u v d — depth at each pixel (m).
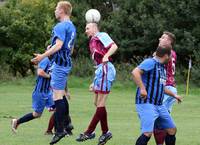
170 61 26.91
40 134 30.83
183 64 97.25
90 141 27.92
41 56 23.27
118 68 93.12
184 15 97.31
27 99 61.25
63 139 28.47
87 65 94.19
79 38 105.06
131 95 71.00
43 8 97.69
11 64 98.62
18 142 27.20
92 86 25.77
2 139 28.42
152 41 101.12
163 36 25.03
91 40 25.80
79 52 105.56
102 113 25.17
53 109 29.69
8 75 90.62
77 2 109.25
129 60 104.06
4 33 96.75
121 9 105.88
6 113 46.28
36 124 37.06
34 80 88.06
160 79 21.48
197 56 91.81
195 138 30.34
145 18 100.88
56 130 24.11
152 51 102.56
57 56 23.92
